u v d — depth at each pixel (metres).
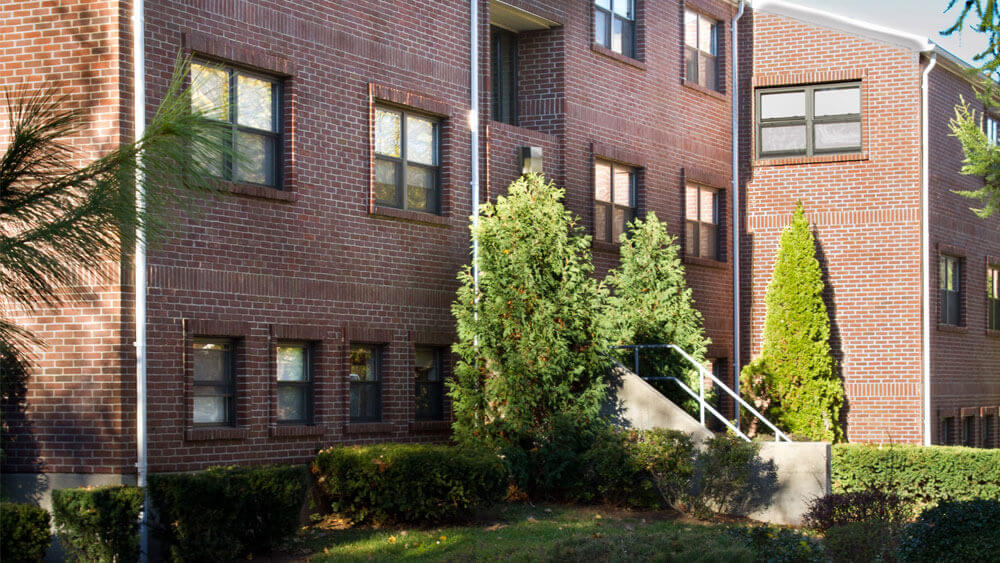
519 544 13.76
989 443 28.98
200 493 12.61
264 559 13.24
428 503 15.02
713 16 25.27
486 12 19.34
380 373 17.28
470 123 18.89
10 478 13.45
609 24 22.17
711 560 11.48
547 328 17.33
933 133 25.62
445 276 18.33
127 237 8.84
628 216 22.48
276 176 15.69
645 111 22.75
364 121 16.89
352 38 16.70
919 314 24.77
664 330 20.70
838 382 24.12
